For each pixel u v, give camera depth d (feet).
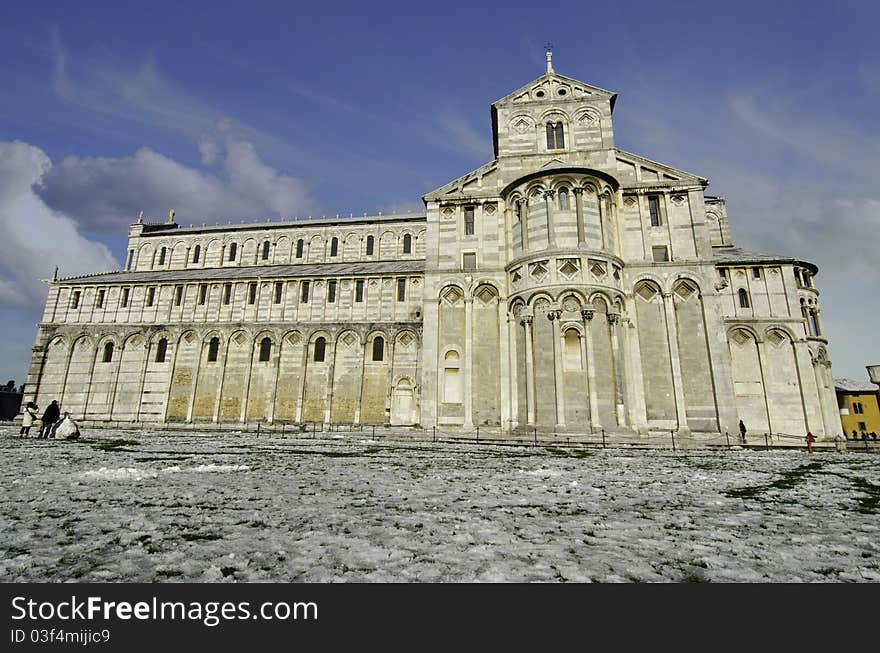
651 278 120.88
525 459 62.44
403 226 206.90
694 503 32.27
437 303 127.95
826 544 22.39
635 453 77.46
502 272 126.82
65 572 17.69
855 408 242.78
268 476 41.73
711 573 18.58
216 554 19.90
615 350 111.24
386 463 54.13
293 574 17.83
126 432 120.98
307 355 169.58
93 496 31.35
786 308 142.31
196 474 42.24
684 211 125.08
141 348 179.11
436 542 21.93
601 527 25.26
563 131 136.56
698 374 114.62
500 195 132.36
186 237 222.48
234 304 180.24
